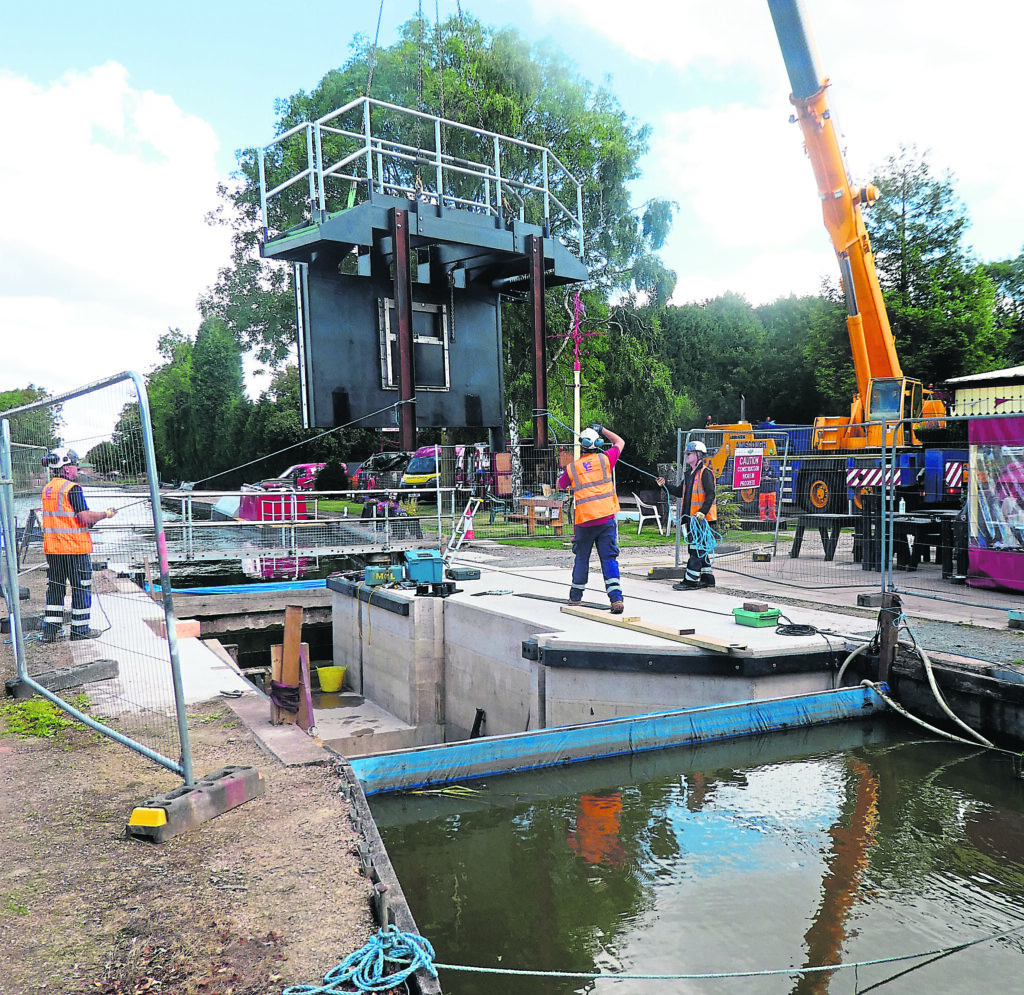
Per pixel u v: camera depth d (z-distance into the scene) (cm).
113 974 271
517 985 364
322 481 2791
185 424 4972
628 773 624
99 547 840
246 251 3756
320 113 3219
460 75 2881
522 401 2764
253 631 1245
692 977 342
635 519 1991
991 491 1023
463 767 589
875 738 685
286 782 452
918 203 2658
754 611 806
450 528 1661
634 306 3086
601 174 3008
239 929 299
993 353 2662
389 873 337
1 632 820
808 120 1238
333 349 1021
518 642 844
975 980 362
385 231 998
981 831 511
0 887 332
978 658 691
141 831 377
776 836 512
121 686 653
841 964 374
